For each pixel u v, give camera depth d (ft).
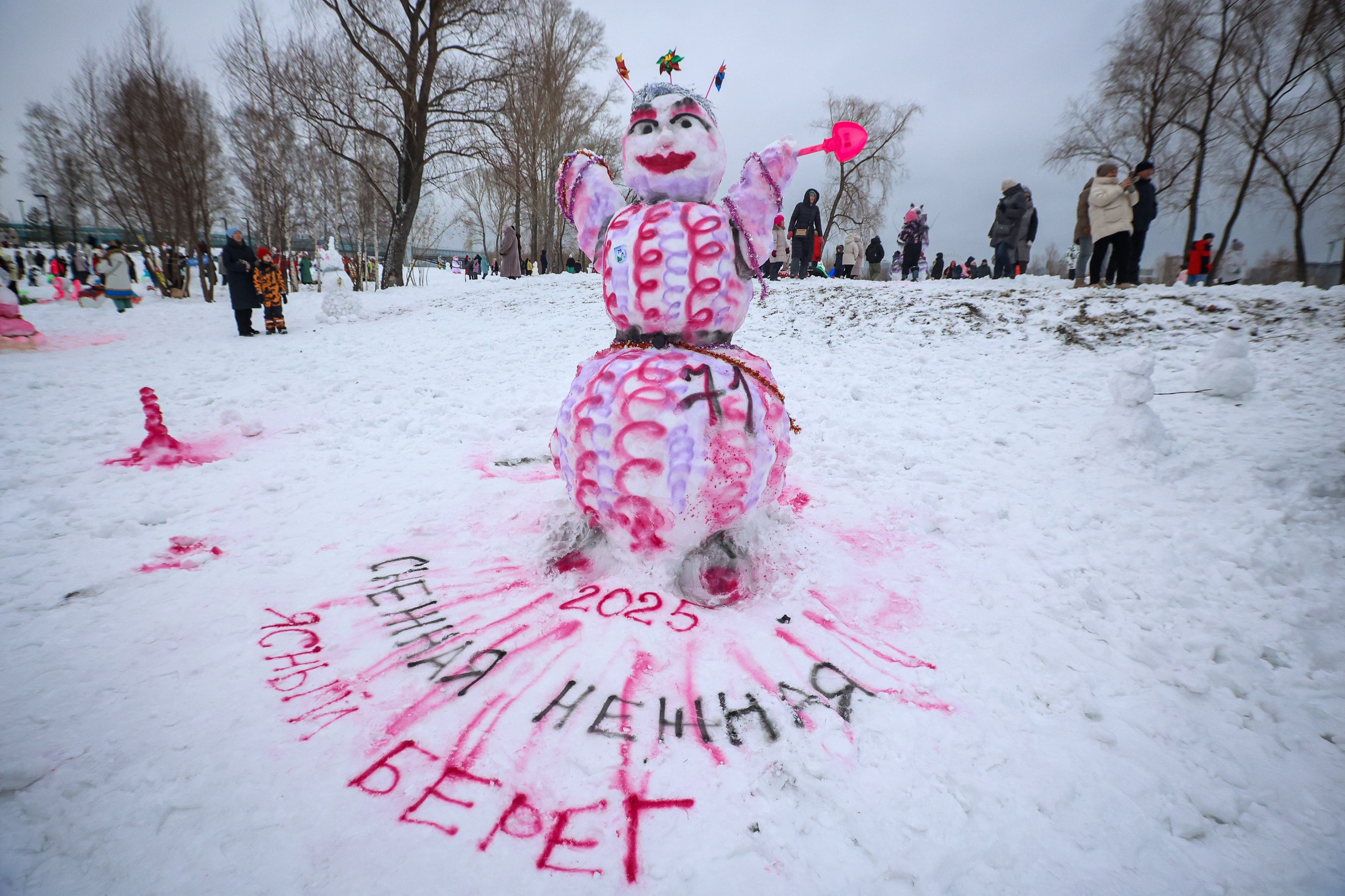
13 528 12.57
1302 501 12.57
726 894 5.68
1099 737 7.56
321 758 7.03
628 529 10.07
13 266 59.11
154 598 10.16
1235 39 63.05
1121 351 25.45
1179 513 12.81
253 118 70.79
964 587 10.85
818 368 26.00
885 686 8.39
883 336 30.27
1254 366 22.00
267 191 72.84
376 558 11.65
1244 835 6.40
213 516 13.44
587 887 5.72
